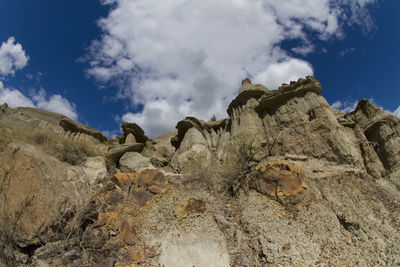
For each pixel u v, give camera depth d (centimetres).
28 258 931
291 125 1919
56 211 1042
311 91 1984
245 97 2406
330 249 1025
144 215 1186
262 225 1140
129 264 947
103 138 2480
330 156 1694
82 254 948
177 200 1260
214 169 1739
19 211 973
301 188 1271
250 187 1402
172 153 2886
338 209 1217
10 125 1755
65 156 1666
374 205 1310
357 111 2475
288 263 957
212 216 1212
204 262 1001
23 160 1084
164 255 1006
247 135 1858
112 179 1359
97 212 1113
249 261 1009
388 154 1994
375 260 976
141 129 2622
